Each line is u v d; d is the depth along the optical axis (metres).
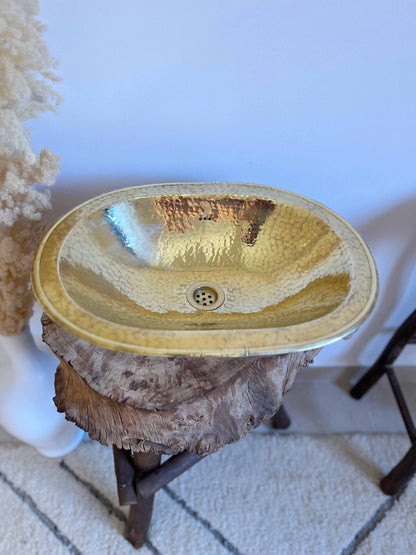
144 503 0.84
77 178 0.76
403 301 1.03
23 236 0.66
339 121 0.70
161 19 0.58
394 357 1.08
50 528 1.00
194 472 1.11
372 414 1.24
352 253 0.59
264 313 0.62
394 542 1.01
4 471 1.08
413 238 0.88
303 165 0.76
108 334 0.47
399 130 0.71
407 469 0.98
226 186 0.70
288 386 0.61
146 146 0.73
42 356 0.92
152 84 0.65
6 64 0.49
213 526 1.02
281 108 0.69
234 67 0.64
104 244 0.64
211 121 0.70
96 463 1.11
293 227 0.67
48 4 0.56
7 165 0.55
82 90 0.65
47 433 0.97
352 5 0.58
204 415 0.54
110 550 0.98
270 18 0.59
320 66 0.64
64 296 0.51
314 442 1.17
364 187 0.80
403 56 0.63
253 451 1.15
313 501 1.07
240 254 0.70
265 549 1.00
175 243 0.70
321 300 0.57
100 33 0.59
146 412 0.53
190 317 0.63
